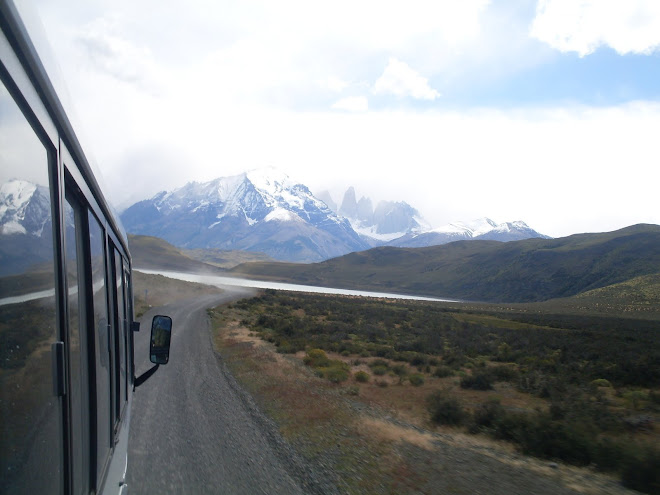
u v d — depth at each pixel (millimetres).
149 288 75125
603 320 84438
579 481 9578
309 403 14797
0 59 1574
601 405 15344
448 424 13898
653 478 9094
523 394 18984
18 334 1742
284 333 35250
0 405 1577
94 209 3213
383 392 18219
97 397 2963
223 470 8562
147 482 7688
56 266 2182
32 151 1911
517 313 103438
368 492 8336
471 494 8578
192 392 14656
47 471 1976
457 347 35125
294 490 8047
